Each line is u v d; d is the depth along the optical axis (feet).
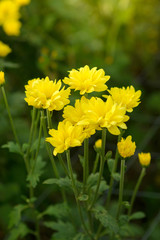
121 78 4.57
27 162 2.22
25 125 3.56
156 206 3.52
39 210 3.31
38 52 4.40
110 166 2.10
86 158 1.91
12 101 3.25
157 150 4.17
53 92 1.75
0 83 2.08
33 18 4.58
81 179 3.75
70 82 1.76
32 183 2.14
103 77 1.77
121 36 5.49
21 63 4.28
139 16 5.74
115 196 3.55
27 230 2.51
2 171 3.36
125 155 1.83
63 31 5.08
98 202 2.52
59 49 4.54
